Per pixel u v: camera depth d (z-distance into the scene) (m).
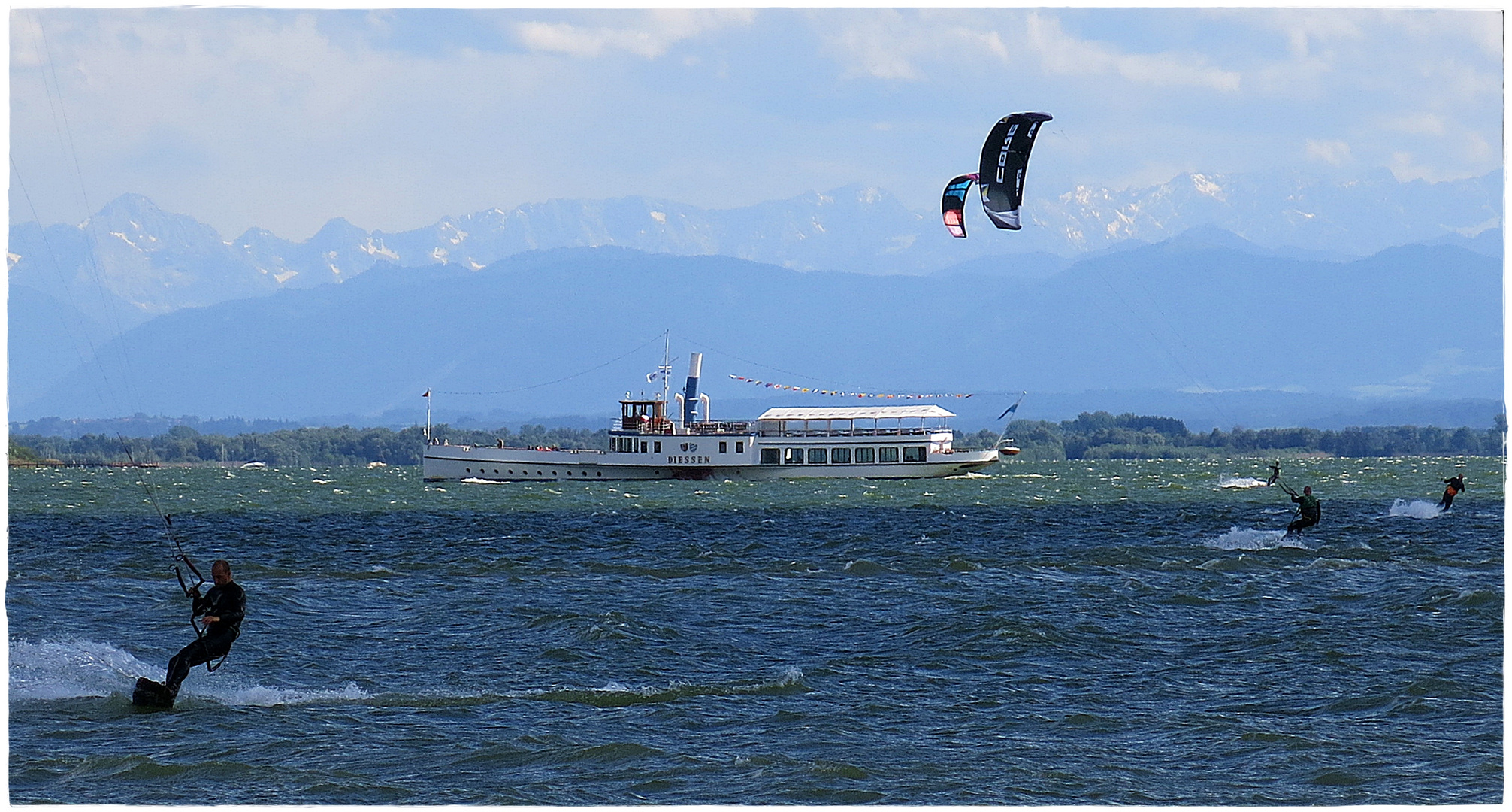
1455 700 125.44
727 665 144.25
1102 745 112.88
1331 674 136.75
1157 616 172.50
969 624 162.88
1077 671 140.38
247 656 147.75
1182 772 105.50
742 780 103.00
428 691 132.00
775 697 129.38
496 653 150.00
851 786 101.88
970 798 99.12
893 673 140.00
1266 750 111.12
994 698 128.88
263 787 100.81
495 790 100.62
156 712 121.25
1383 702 125.44
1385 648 148.38
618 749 110.62
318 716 121.12
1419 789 100.69
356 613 177.50
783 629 165.50
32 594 190.88
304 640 157.75
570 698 128.75
